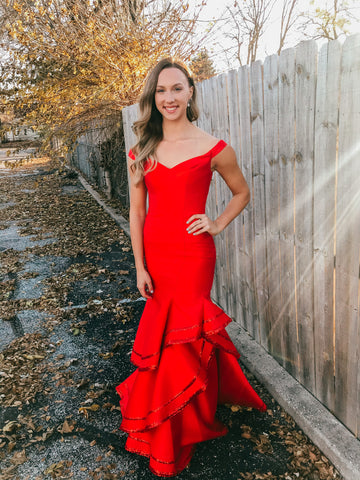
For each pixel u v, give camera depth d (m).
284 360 2.92
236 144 3.20
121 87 7.10
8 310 4.26
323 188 2.20
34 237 7.03
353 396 2.21
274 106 2.58
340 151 2.02
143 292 2.35
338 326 2.24
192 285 2.18
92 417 2.66
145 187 2.29
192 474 2.20
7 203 10.00
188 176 2.05
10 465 2.30
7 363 3.28
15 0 6.84
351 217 2.01
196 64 7.87
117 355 3.37
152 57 7.35
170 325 2.19
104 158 9.21
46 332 3.79
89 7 6.89
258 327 3.27
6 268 5.59
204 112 3.74
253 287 3.27
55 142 10.23
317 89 2.13
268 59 2.55
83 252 6.09
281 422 2.54
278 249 2.79
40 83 7.07
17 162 7.45
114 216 7.91
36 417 2.68
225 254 3.76
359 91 1.84
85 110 7.36
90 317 4.05
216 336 2.27
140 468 2.25
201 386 2.16
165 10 7.20
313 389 2.61
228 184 2.26
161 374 2.17
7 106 7.20
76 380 3.06
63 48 6.90
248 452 2.32
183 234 2.12
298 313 2.64
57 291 4.73
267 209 2.86
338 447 2.18
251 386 2.81
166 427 2.16
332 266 2.23
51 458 2.34
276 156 2.65
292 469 2.19
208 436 2.34
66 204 9.52
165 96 2.03
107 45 6.80
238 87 3.02
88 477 2.20
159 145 2.13
